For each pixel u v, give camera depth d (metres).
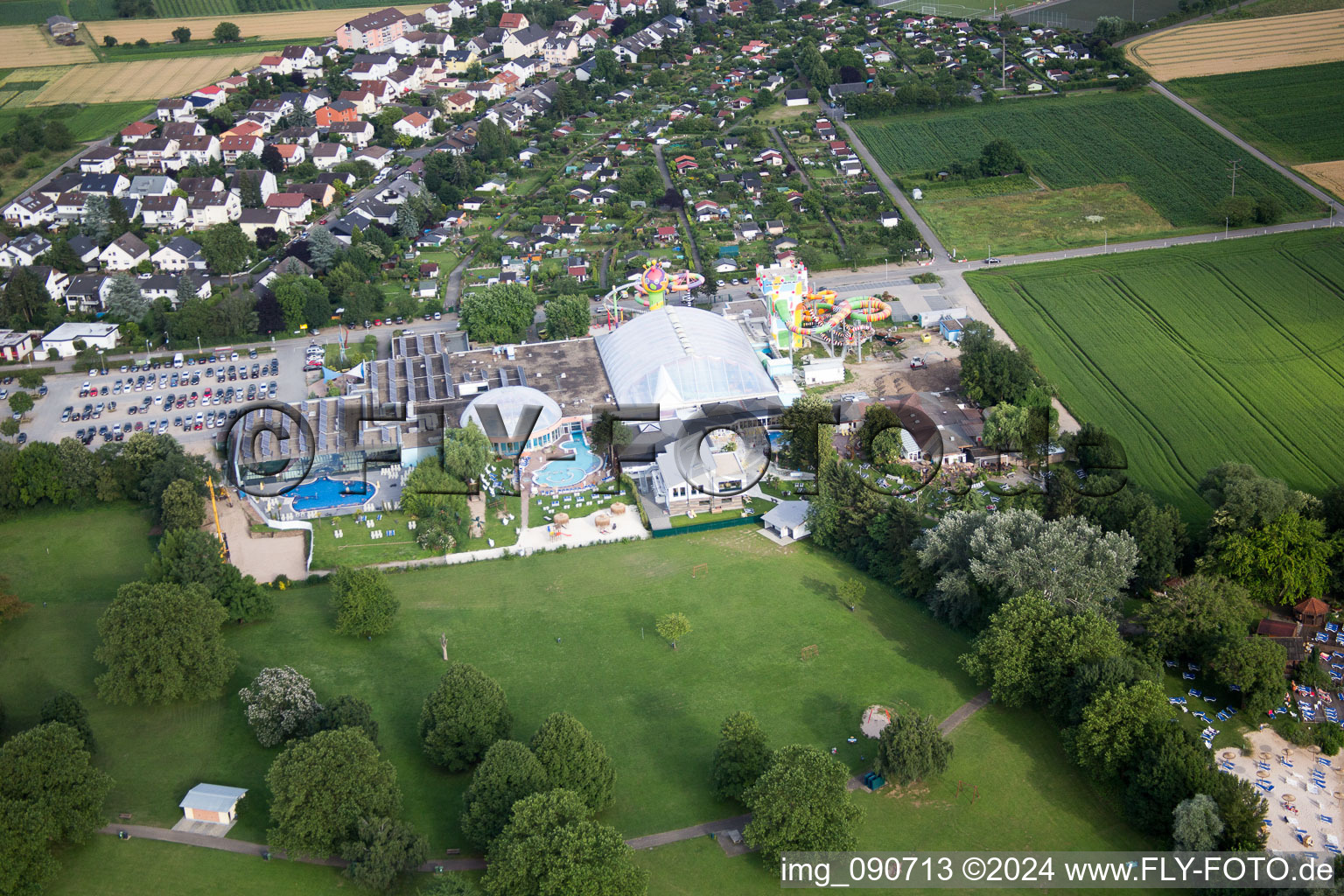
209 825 171.75
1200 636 194.12
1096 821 170.00
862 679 199.75
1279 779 175.00
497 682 196.62
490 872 152.62
